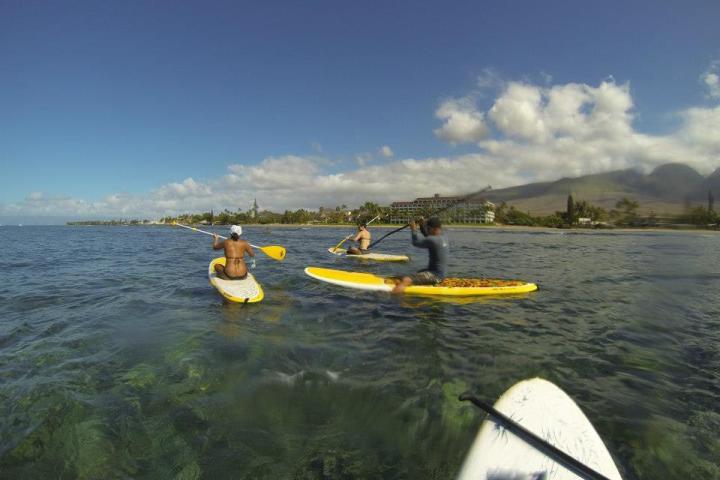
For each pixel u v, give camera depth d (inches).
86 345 200.4
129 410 137.3
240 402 143.3
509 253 710.5
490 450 107.4
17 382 157.6
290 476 106.8
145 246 991.6
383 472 108.2
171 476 106.7
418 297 310.7
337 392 151.4
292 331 224.1
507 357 187.0
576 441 111.4
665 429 128.9
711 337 215.8
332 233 1943.9
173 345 200.1
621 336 217.8
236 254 334.0
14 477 105.8
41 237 1617.9
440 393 151.2
